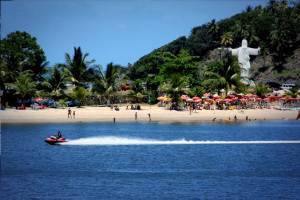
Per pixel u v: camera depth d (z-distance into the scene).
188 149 88.06
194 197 54.28
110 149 87.06
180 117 133.88
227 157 79.94
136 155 81.12
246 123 132.12
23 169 69.44
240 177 64.56
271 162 75.94
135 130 114.31
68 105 150.75
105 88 155.12
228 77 155.62
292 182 61.81
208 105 146.75
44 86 152.25
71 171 68.12
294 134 111.12
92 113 137.25
